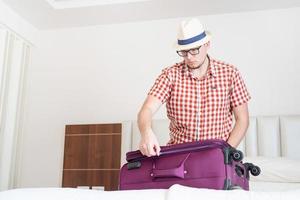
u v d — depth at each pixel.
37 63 3.52
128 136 3.02
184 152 1.28
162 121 2.96
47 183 3.23
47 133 3.35
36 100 3.44
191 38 1.57
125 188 1.32
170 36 3.28
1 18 3.05
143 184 1.29
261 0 2.97
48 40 3.56
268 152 2.71
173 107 1.64
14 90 3.23
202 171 1.22
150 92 1.65
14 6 3.15
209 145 1.25
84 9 3.18
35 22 3.44
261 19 3.11
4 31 3.09
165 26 3.31
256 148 2.76
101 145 3.07
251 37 3.10
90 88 3.35
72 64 3.45
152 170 1.29
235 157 1.24
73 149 3.12
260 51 3.05
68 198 0.84
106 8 3.16
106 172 3.00
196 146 1.26
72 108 3.35
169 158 1.29
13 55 3.25
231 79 1.63
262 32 3.09
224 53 3.12
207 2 3.02
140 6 3.11
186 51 1.59
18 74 3.27
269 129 2.76
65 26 3.52
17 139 3.24
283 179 2.30
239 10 3.14
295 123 2.72
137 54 3.32
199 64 1.60
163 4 3.07
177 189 0.81
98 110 3.28
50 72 3.48
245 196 0.76
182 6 3.10
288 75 2.96
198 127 1.59
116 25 3.43
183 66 1.68
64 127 3.32
